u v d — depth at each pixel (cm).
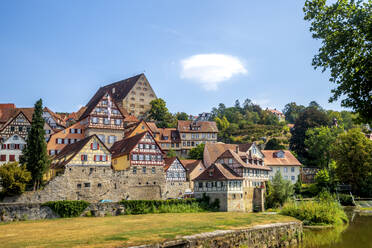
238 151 7050
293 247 3675
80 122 8319
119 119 8188
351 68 1814
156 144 6519
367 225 4953
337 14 1830
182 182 7000
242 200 6081
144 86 12925
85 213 4469
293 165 8975
